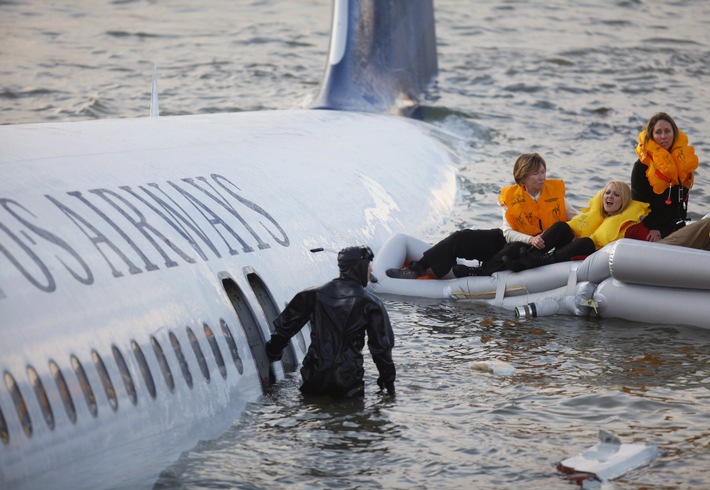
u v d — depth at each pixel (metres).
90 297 23.73
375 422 26.47
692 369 30.81
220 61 101.62
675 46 109.38
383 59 65.25
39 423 20.80
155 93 48.53
